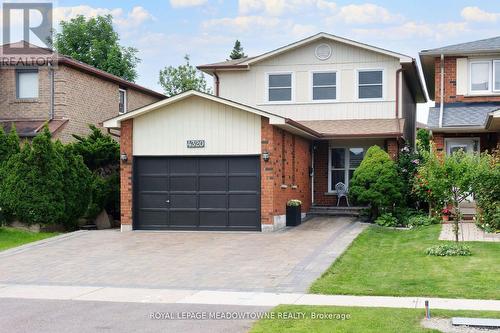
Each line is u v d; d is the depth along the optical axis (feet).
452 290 36.35
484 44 78.89
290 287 38.93
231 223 67.67
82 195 71.92
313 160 85.40
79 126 87.66
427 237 57.06
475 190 52.34
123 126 70.38
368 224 69.36
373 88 85.76
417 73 90.17
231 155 67.51
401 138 80.69
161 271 45.78
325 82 87.35
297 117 87.81
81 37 148.36
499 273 40.55
